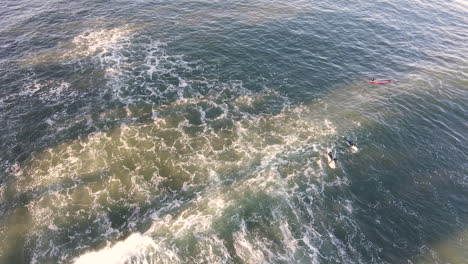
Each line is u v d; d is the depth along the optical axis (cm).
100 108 4372
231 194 3412
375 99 4781
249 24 6166
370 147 4034
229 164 3728
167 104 4469
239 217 3209
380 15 6969
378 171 3756
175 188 3459
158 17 6269
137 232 3073
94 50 5366
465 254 3061
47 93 4547
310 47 5712
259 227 3144
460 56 5934
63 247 2955
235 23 6172
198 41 5656
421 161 3916
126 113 4312
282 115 4409
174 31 5891
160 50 5431
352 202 3425
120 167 3641
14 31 5672
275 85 4881
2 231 3052
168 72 5000
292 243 3044
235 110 4438
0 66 4919
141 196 3369
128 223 3144
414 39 6284
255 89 4794
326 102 4666
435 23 6950
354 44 5916
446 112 4656
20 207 3247
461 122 4516
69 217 3169
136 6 6588
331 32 6162
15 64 4984
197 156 3797
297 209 3316
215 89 4744
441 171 3816
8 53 5175
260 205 3325
